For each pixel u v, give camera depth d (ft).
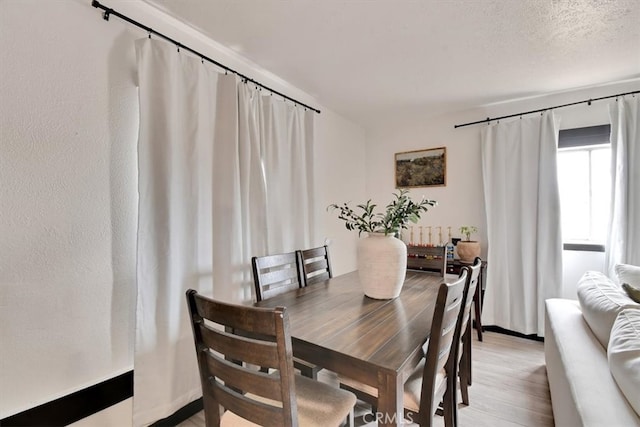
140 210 5.15
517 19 5.81
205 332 3.34
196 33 6.25
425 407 3.89
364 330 4.17
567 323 5.86
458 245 10.48
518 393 6.68
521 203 9.85
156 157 5.37
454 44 6.73
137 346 5.13
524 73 8.20
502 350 8.89
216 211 6.56
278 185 8.26
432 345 3.75
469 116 11.14
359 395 4.42
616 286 5.94
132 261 5.29
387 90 9.37
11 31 4.05
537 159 9.64
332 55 7.23
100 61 4.90
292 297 5.80
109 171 5.02
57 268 4.47
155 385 5.33
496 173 10.32
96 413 4.86
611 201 8.64
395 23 5.95
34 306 4.26
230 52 7.03
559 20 5.83
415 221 5.70
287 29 6.15
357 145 13.00
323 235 10.88
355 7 5.47
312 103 10.19
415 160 12.32
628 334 3.90
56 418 4.43
